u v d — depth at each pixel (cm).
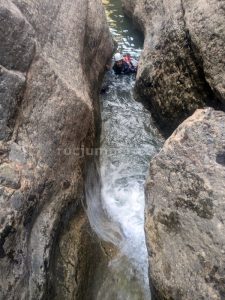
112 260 496
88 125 577
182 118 696
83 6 750
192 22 647
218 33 588
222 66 577
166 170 455
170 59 713
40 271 372
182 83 683
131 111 795
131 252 516
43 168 424
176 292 373
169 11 787
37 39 498
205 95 642
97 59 843
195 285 363
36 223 398
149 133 744
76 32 664
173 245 402
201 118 487
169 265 392
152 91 763
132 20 1154
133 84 884
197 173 430
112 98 834
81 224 482
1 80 392
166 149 472
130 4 1155
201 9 639
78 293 419
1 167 371
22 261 354
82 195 516
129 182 641
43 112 452
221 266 357
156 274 396
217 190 407
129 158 688
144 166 674
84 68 685
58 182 451
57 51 562
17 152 396
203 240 383
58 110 479
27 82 436
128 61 931
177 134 484
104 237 525
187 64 669
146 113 791
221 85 575
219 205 395
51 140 455
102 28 878
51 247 402
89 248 472
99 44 858
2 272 330
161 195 442
